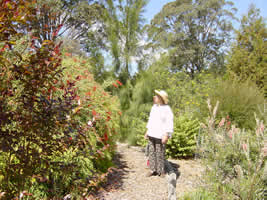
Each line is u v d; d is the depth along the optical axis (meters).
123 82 6.93
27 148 1.72
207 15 29.02
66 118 1.76
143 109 6.74
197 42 29.36
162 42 7.09
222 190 2.88
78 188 2.41
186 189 3.46
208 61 30.72
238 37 11.95
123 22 7.05
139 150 6.26
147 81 6.93
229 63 11.49
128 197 3.05
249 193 2.46
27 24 1.51
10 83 1.65
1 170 1.73
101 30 7.79
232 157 3.29
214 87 8.76
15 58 1.70
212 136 3.44
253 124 6.34
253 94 7.30
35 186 2.35
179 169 4.60
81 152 2.07
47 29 1.69
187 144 5.50
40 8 1.65
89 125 2.00
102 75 6.84
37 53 1.58
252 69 10.17
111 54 6.85
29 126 1.64
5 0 1.33
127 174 4.11
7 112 1.59
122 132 6.77
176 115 7.49
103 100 4.01
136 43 7.01
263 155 2.48
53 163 1.88
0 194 1.44
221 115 6.72
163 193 3.30
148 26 7.28
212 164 3.33
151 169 4.12
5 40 1.45
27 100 1.67
